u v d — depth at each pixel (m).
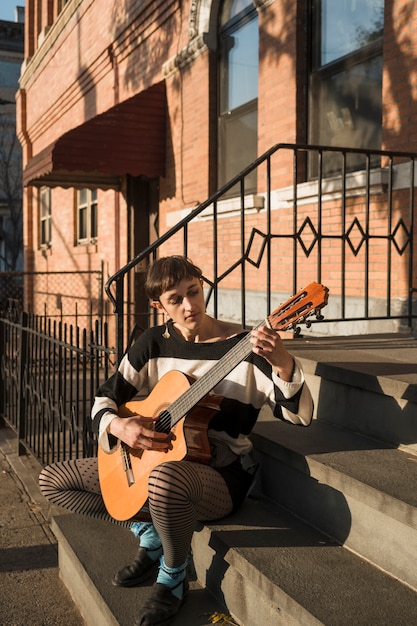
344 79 5.68
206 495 2.54
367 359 3.39
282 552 2.45
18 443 5.51
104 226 10.41
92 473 3.00
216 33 7.42
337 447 2.82
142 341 2.93
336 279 5.57
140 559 2.68
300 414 2.56
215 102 7.46
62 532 3.13
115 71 10.02
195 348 2.82
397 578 2.27
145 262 9.21
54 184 9.38
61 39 12.50
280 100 6.27
